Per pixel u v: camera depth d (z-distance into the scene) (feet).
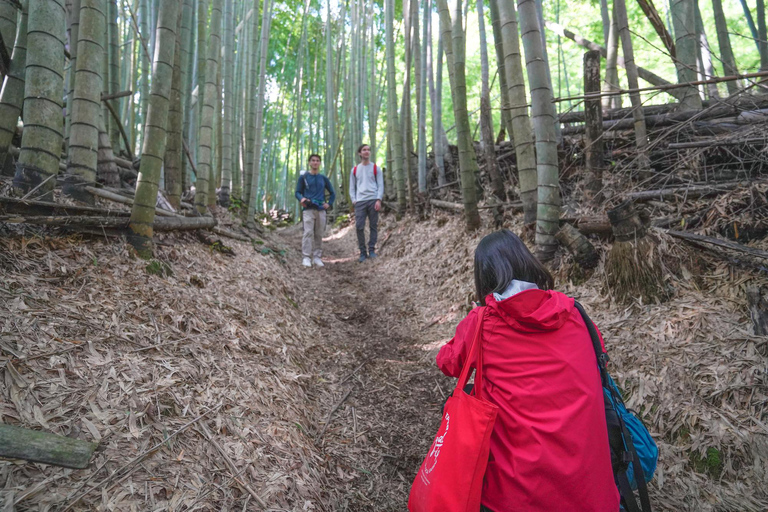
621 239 11.15
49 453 5.12
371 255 26.53
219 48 18.52
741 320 9.23
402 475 8.33
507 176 20.42
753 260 10.14
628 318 10.50
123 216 11.21
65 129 15.10
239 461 6.57
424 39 27.61
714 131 14.60
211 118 18.49
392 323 16.67
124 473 5.45
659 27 16.53
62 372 6.46
